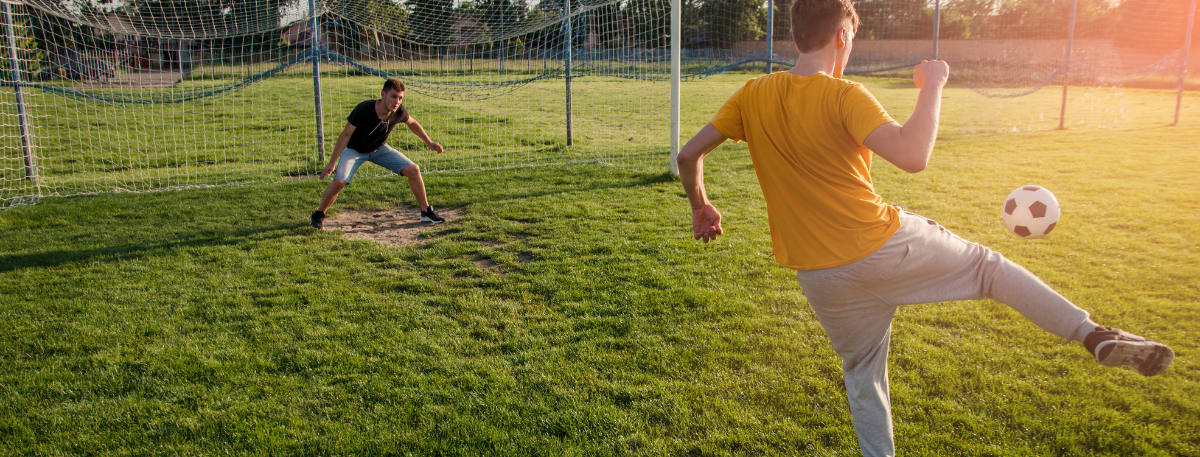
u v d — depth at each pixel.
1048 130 11.79
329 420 2.76
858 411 2.05
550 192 7.38
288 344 3.52
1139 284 4.08
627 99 18.05
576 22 11.62
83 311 4.04
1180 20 16.39
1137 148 9.32
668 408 2.79
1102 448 2.41
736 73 28.62
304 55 9.53
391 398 2.93
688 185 2.17
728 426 2.65
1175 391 2.76
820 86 1.81
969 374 3.00
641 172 8.47
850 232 1.80
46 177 8.93
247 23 9.30
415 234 5.86
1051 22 19.19
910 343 3.30
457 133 12.58
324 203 6.00
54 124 13.27
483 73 18.97
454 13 11.05
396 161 6.10
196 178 8.61
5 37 8.01
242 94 16.83
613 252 5.04
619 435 2.61
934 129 1.58
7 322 3.86
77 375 3.20
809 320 3.67
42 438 2.67
